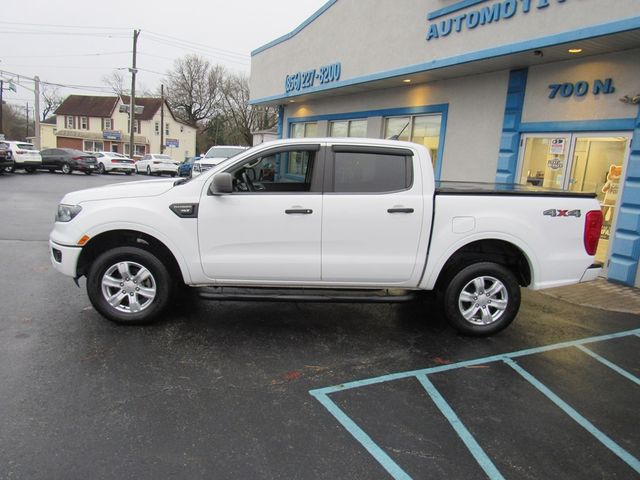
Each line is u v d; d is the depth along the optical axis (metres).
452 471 2.68
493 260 4.65
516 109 8.00
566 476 2.68
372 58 10.39
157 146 58.50
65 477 2.49
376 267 4.42
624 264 6.65
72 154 28.69
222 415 3.14
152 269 4.48
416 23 9.10
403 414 3.24
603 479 2.66
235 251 4.39
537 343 4.62
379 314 5.29
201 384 3.54
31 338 4.21
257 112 54.97
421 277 4.47
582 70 7.03
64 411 3.09
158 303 4.55
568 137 7.32
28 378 3.50
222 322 4.83
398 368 3.96
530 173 8.01
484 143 8.66
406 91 10.50
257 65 16.22
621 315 5.55
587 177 7.14
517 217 4.44
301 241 4.37
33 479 2.46
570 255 4.57
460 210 4.41
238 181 4.57
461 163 9.17
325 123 13.79
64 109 57.34
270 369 3.84
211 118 61.81
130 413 3.11
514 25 7.18
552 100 7.49
